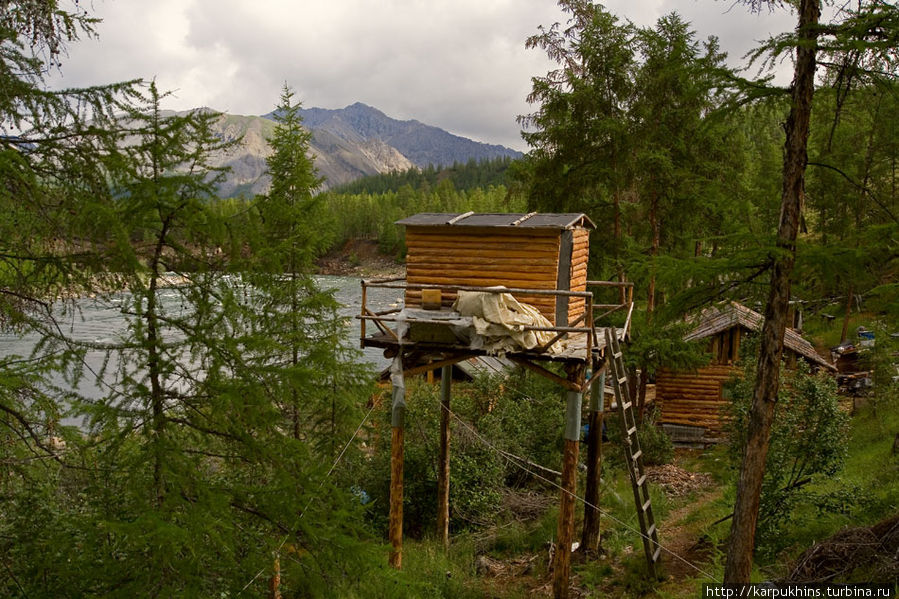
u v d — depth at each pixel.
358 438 15.30
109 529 5.24
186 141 6.12
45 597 6.04
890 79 7.44
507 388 22.20
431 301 11.84
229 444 6.95
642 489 13.21
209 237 6.19
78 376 5.96
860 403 23.42
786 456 11.91
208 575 6.57
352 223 134.88
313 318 11.94
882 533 9.18
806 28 7.35
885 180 23.31
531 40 22.12
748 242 8.44
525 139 22.27
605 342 12.59
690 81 9.27
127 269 5.79
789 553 11.42
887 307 7.76
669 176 19.06
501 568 13.88
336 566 7.04
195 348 6.24
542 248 11.84
